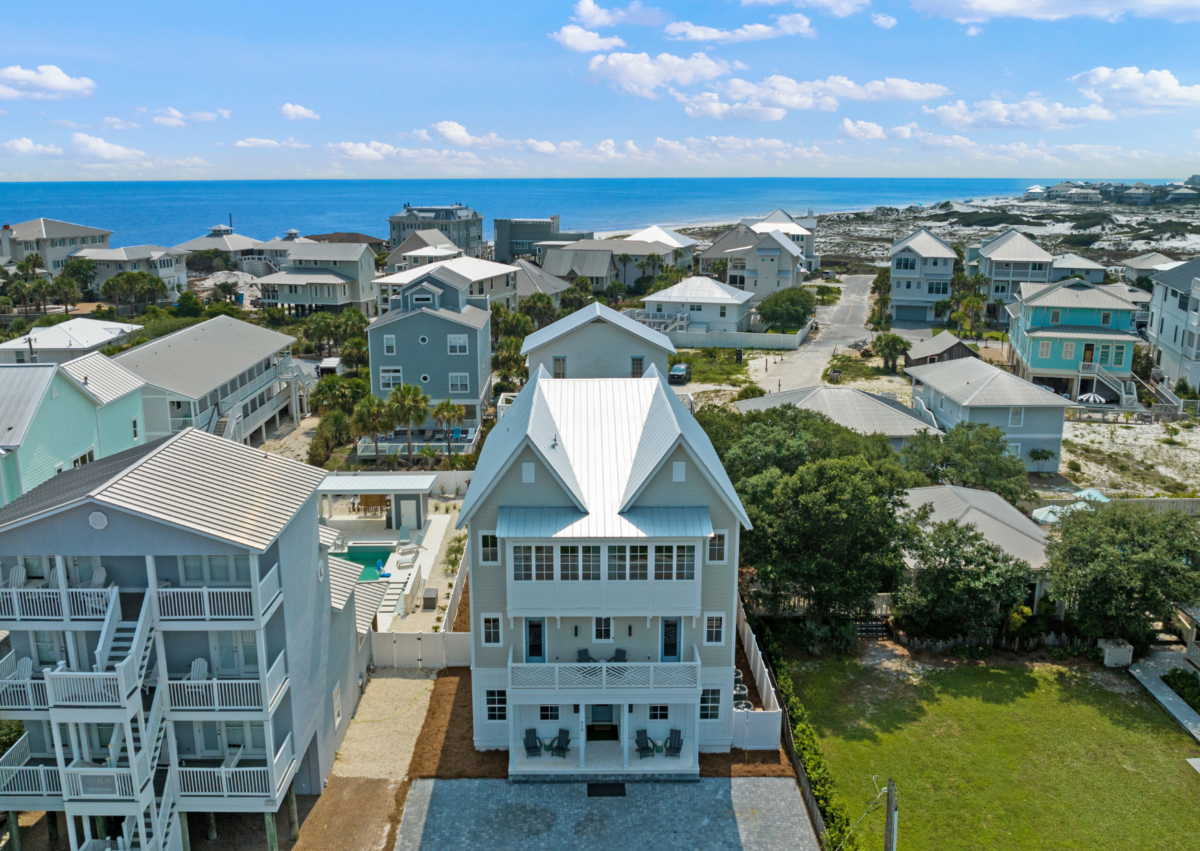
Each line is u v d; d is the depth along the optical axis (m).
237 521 23.62
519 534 27.42
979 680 35.31
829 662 36.66
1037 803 28.12
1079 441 66.75
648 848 25.88
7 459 36.62
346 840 26.23
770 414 49.12
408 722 32.44
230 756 25.69
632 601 28.39
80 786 22.72
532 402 31.55
